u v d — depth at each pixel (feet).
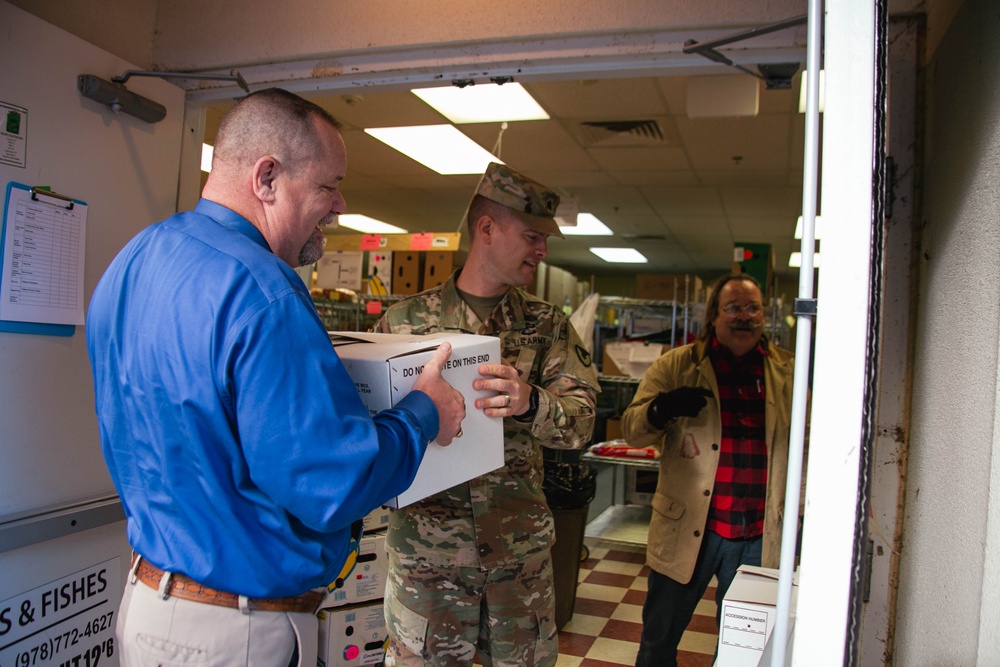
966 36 3.26
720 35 4.99
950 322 3.25
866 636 4.21
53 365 5.23
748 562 7.25
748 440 7.41
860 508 1.92
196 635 3.16
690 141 17.06
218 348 3.06
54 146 5.17
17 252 4.90
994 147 2.65
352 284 15.11
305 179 3.58
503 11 5.47
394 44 5.76
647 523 16.46
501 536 5.30
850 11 1.98
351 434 3.12
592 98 14.24
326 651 7.63
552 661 5.62
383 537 7.92
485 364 4.69
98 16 5.89
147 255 3.40
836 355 1.96
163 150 6.22
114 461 3.43
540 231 5.70
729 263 38.68
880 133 1.95
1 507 4.85
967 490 2.72
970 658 2.49
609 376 15.98
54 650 5.17
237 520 3.17
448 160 19.75
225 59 6.29
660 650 7.37
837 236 1.98
